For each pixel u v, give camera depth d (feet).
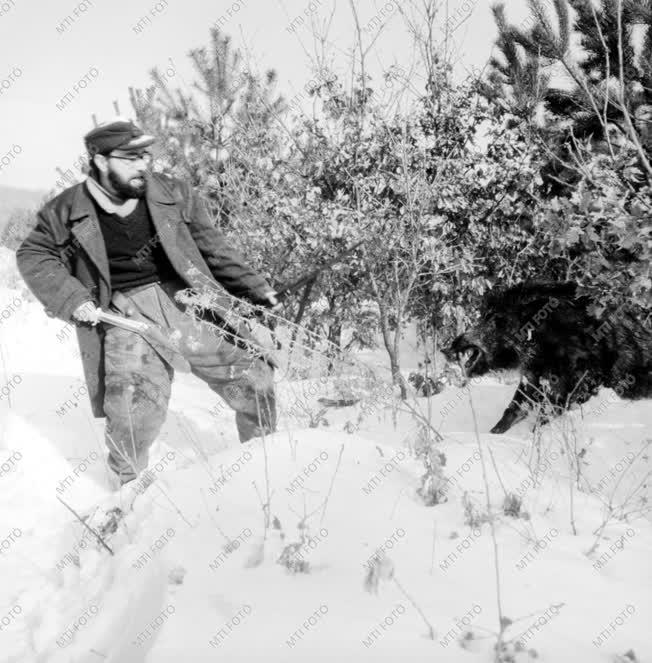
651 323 15.80
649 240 13.66
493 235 23.93
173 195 12.80
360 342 24.49
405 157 21.24
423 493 9.72
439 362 22.77
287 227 22.97
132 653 6.70
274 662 6.16
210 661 6.19
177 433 16.44
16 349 24.82
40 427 16.44
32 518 12.17
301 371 14.16
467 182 23.86
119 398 12.19
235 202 24.32
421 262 22.29
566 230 14.61
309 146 24.12
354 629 6.68
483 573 7.93
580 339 15.78
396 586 7.50
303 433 11.84
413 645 6.45
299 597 7.24
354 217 22.21
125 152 12.01
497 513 9.46
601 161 17.93
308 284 15.01
